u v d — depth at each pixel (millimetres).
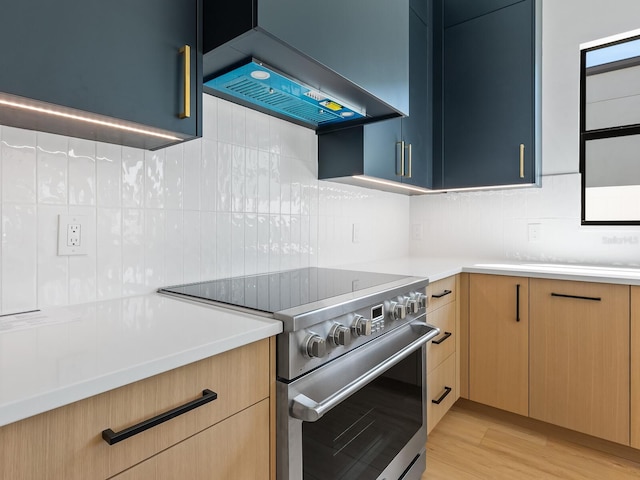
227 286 1355
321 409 917
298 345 956
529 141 2184
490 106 2293
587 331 1789
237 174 1578
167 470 707
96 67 853
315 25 1175
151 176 1292
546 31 2447
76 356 672
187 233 1396
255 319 943
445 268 2027
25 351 696
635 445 1684
